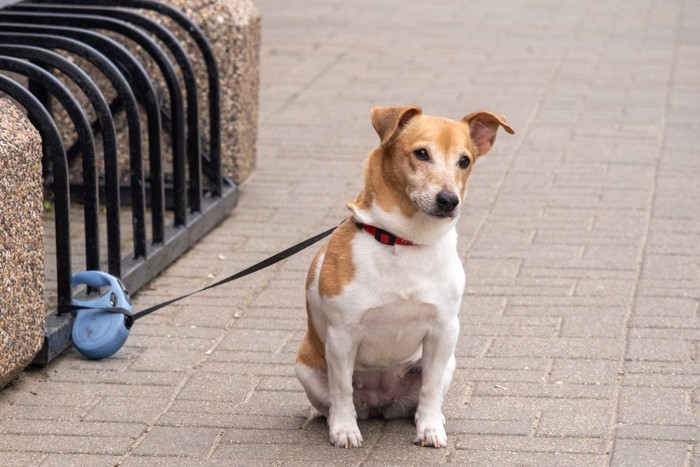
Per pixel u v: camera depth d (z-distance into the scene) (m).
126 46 8.72
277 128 11.19
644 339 6.37
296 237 8.35
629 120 11.29
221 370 6.05
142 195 7.23
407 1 17.97
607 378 5.86
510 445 5.14
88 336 6.12
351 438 5.11
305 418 5.47
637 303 6.93
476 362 6.10
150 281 7.46
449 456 5.04
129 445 5.17
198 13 8.68
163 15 8.66
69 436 5.26
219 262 7.84
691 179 9.49
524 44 14.77
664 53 14.18
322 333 5.12
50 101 8.64
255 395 5.74
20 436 5.26
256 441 5.21
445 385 5.23
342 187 9.49
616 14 16.70
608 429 5.28
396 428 5.38
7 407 5.57
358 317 4.91
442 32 15.57
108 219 6.82
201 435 5.28
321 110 11.82
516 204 8.91
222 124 8.93
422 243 4.88
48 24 7.70
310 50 14.52
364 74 13.28
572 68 13.45
